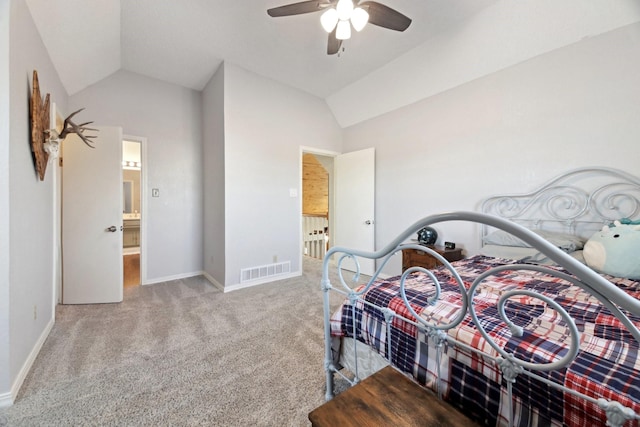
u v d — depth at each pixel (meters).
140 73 3.37
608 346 0.84
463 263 2.05
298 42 2.73
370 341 1.28
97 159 2.77
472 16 2.31
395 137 3.60
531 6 2.11
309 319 2.39
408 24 1.91
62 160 2.67
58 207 2.70
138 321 2.34
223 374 1.63
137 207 5.83
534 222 2.39
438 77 2.96
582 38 2.11
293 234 3.81
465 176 2.88
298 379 1.59
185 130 3.73
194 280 3.61
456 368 0.95
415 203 3.37
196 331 2.16
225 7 2.24
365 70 3.27
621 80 1.97
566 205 2.22
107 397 1.42
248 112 3.32
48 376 1.58
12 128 1.44
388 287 1.41
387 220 3.71
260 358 1.79
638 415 0.55
